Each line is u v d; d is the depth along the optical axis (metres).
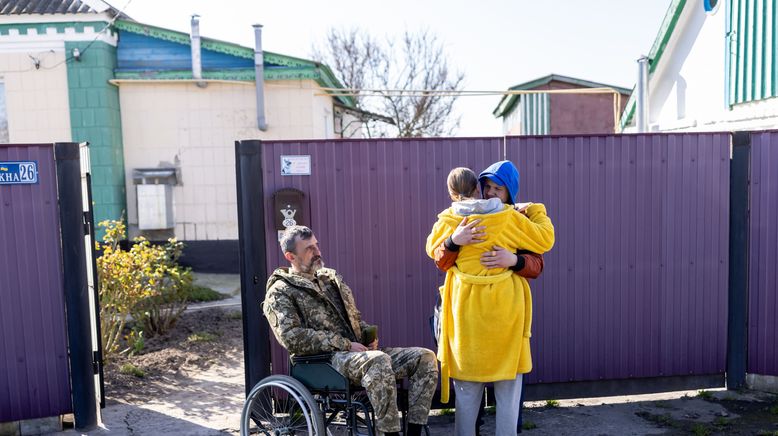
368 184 4.56
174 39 11.57
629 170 4.71
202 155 11.82
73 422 4.54
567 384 4.81
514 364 3.42
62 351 4.41
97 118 11.22
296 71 11.52
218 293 9.67
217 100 11.78
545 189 4.66
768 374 4.86
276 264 4.49
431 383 3.62
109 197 11.35
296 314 3.67
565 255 4.71
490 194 3.62
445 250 3.46
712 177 4.77
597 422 4.41
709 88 7.65
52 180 4.32
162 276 6.79
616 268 4.76
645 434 4.17
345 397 3.63
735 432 4.15
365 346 3.86
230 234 11.93
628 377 4.83
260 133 11.80
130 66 11.68
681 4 7.96
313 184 4.52
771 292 4.80
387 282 4.61
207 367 5.99
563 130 17.77
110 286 6.15
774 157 4.74
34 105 11.23
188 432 4.37
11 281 4.32
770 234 4.78
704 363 4.90
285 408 4.46
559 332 4.75
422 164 4.58
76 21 11.06
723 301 4.87
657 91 9.38
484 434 4.25
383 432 3.40
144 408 4.88
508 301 3.38
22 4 11.16
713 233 4.81
